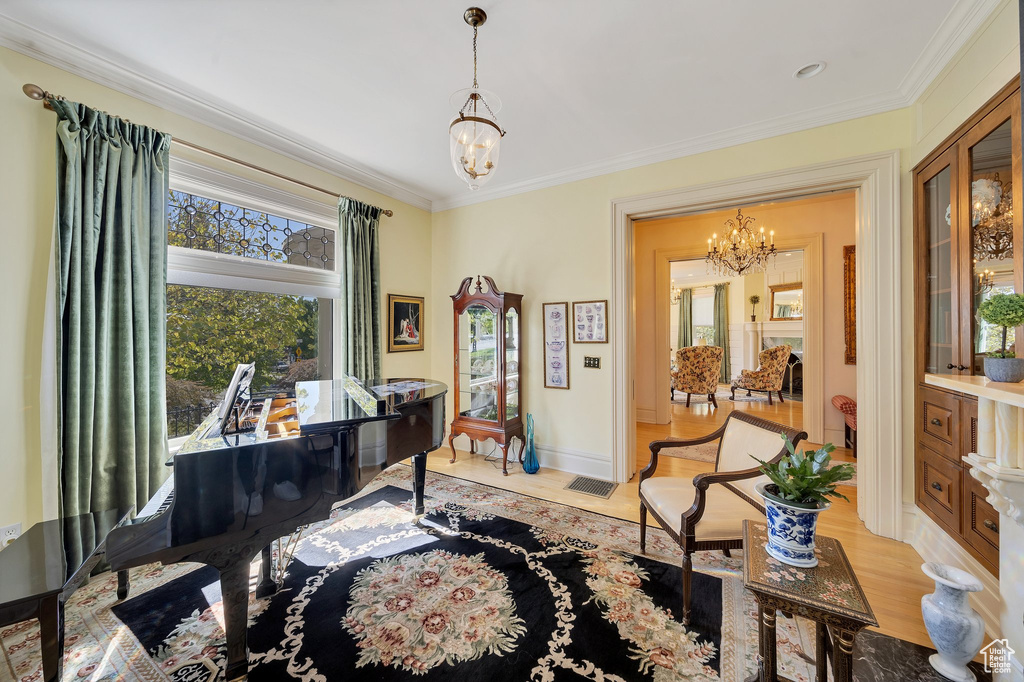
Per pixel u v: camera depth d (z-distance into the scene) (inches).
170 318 95.4
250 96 93.5
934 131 82.0
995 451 51.4
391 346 151.4
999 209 64.6
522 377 149.2
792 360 294.8
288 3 65.8
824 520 103.2
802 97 94.9
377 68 83.5
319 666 58.9
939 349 83.0
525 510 111.2
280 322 119.0
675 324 378.3
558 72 85.2
